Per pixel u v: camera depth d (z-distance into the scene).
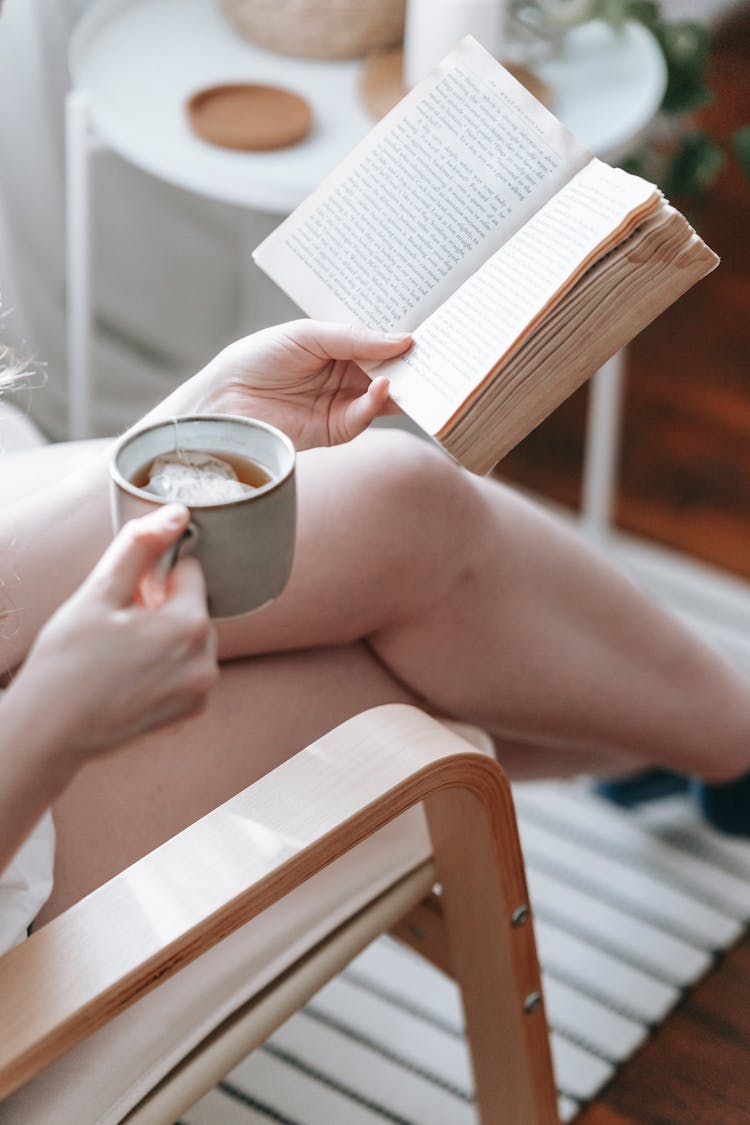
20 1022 0.67
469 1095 1.24
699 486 2.00
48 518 0.91
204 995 0.83
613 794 1.51
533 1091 0.99
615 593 1.07
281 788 0.78
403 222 0.85
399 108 0.88
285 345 0.84
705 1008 1.32
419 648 1.03
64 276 1.88
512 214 0.82
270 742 0.97
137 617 0.60
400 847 0.92
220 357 0.86
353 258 0.86
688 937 1.39
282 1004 0.87
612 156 1.45
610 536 1.91
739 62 2.91
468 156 0.85
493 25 1.48
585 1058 1.27
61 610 0.60
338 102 1.55
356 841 0.77
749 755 1.21
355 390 0.87
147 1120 0.81
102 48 1.60
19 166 1.77
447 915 0.95
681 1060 1.27
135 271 1.98
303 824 0.76
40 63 1.73
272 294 2.10
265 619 0.97
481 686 1.06
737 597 1.80
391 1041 1.29
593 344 0.78
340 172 0.88
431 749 0.80
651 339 2.27
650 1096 1.24
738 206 2.54
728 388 2.18
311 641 1.01
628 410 2.13
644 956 1.37
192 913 0.72
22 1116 0.76
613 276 0.76
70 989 0.68
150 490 0.65
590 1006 1.32
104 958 0.70
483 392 0.78
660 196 0.75
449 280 0.83
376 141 0.87
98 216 1.89
